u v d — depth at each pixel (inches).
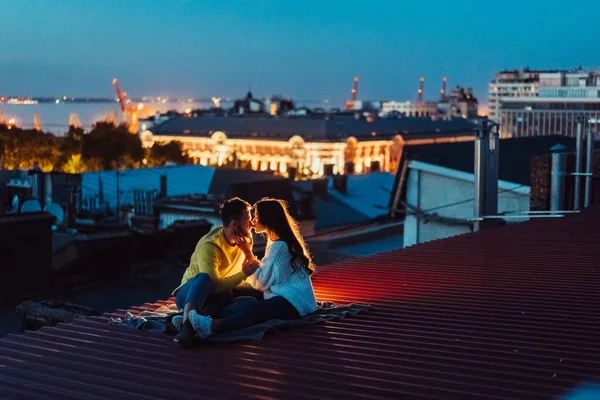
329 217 1952.5
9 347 251.1
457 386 211.3
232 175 2181.3
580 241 498.6
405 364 232.1
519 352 243.4
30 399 200.7
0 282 648.4
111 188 1982.0
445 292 341.4
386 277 380.2
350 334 266.4
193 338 251.0
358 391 208.5
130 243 767.7
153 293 729.0
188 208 1520.7
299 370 227.0
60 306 489.1
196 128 7332.7
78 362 234.8
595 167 847.1
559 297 330.3
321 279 374.6
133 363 234.4
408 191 1144.8
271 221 280.8
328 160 6456.7
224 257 278.5
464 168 1101.1
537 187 820.0
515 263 419.5
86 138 3715.6
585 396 201.6
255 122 7130.9
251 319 267.1
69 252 730.2
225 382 216.2
